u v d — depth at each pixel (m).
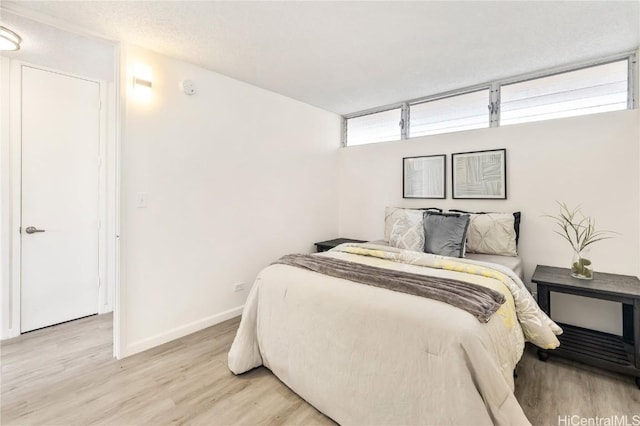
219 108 2.86
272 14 1.91
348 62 2.60
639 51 2.30
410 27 2.05
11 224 2.59
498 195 2.89
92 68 2.79
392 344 1.39
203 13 1.90
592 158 2.46
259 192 3.23
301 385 1.76
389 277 1.73
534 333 1.75
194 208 2.69
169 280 2.54
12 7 1.79
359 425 1.47
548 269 2.50
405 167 3.57
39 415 1.65
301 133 3.68
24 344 2.47
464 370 1.20
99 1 1.77
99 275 3.11
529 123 2.73
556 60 2.52
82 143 2.97
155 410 1.69
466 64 2.62
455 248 2.46
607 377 1.98
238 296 3.06
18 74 2.60
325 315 1.66
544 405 1.71
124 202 2.27
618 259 2.36
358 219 4.05
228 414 1.66
